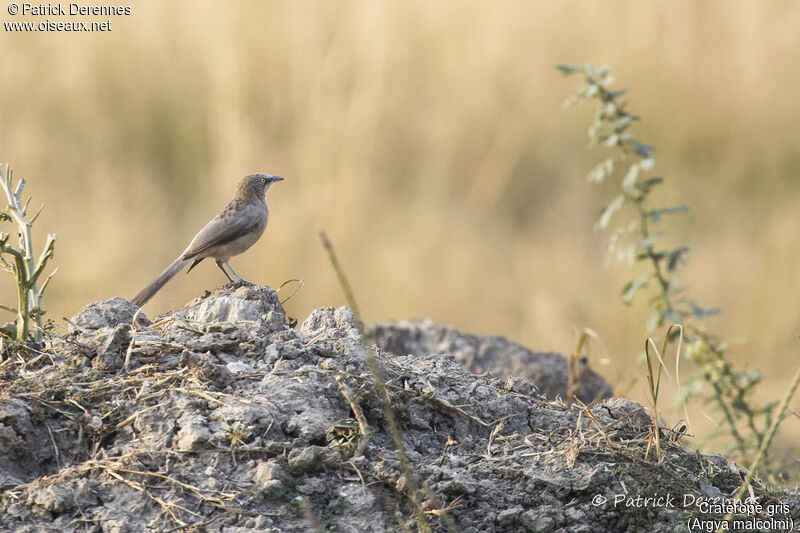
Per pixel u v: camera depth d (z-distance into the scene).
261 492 5.05
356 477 5.22
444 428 5.84
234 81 16.12
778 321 12.86
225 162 15.77
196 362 5.73
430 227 16.02
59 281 13.40
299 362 5.93
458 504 5.18
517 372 10.12
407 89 17.34
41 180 16.02
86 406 5.50
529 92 18.08
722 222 16.64
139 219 15.62
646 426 6.15
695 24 18.77
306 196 14.99
